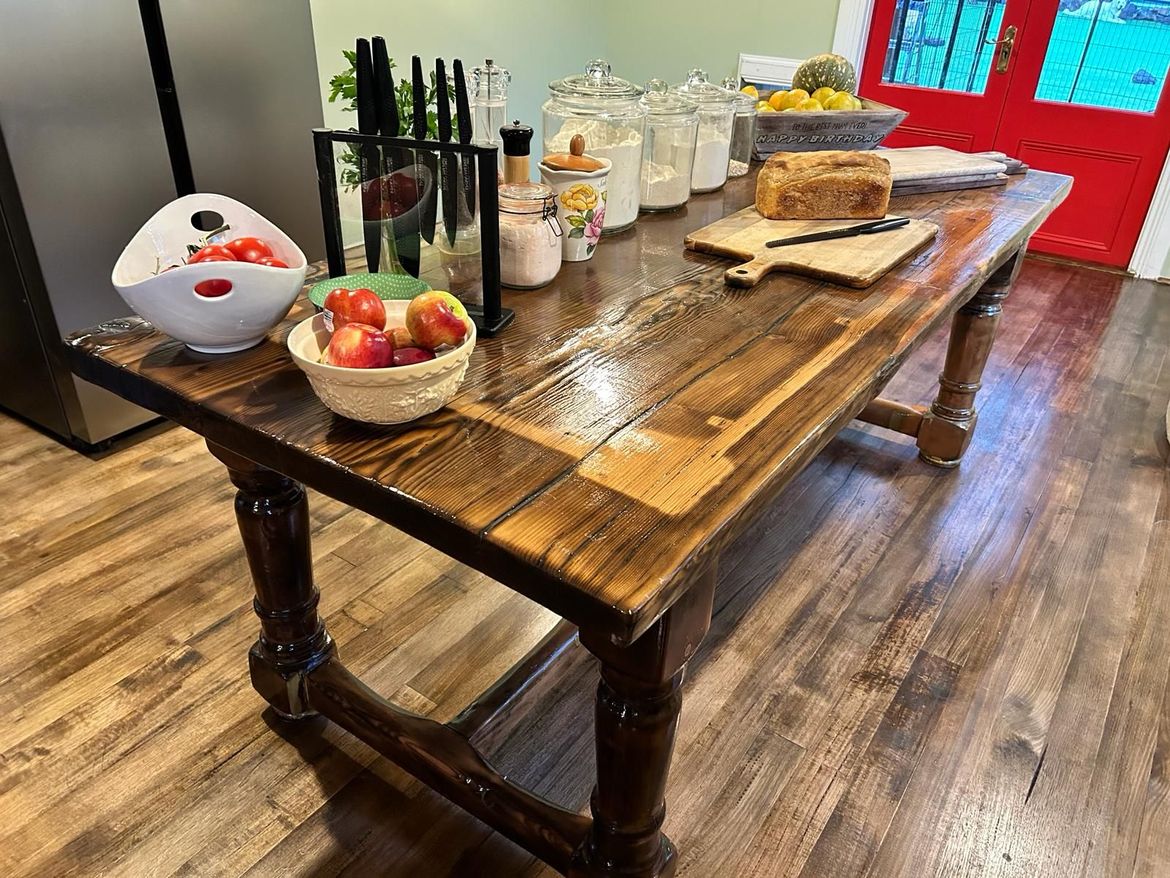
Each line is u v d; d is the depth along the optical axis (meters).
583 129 1.57
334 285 1.14
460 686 1.68
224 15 2.28
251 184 2.52
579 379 1.10
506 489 0.88
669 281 1.44
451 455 0.93
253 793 1.45
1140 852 1.38
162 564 1.95
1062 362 3.06
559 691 1.69
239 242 1.12
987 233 1.72
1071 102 3.88
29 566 1.93
